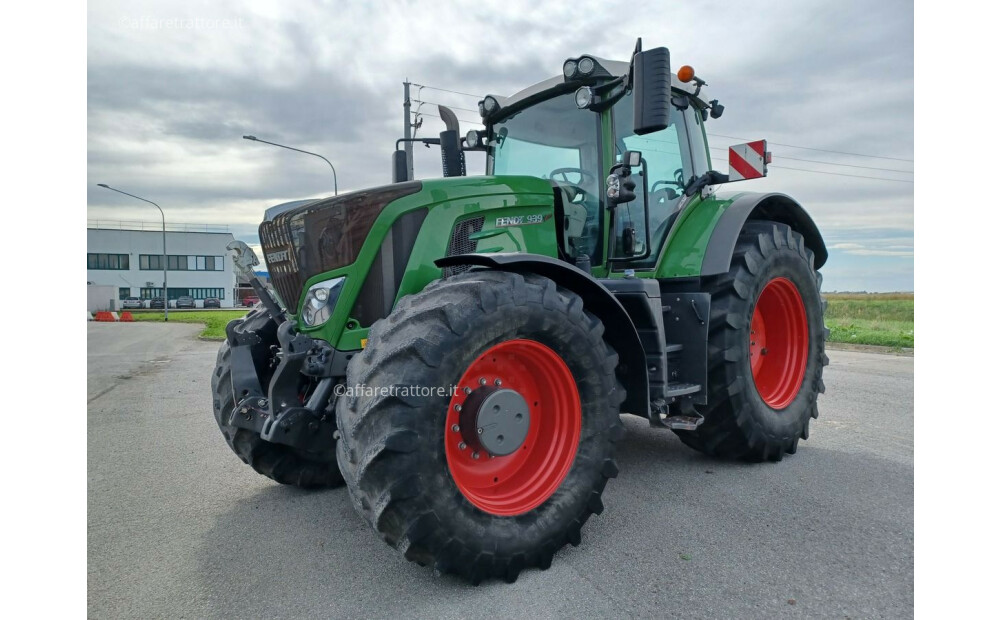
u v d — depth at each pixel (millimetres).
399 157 4242
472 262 2588
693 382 3525
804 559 2467
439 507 2162
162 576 2416
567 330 2551
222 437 4797
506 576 2328
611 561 2482
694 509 3029
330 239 2824
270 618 2094
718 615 2064
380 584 2328
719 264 3559
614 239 3568
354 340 2816
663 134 3971
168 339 16188
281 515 3090
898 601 2139
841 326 13000
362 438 2172
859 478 3486
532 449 2676
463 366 2254
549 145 3791
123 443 4609
